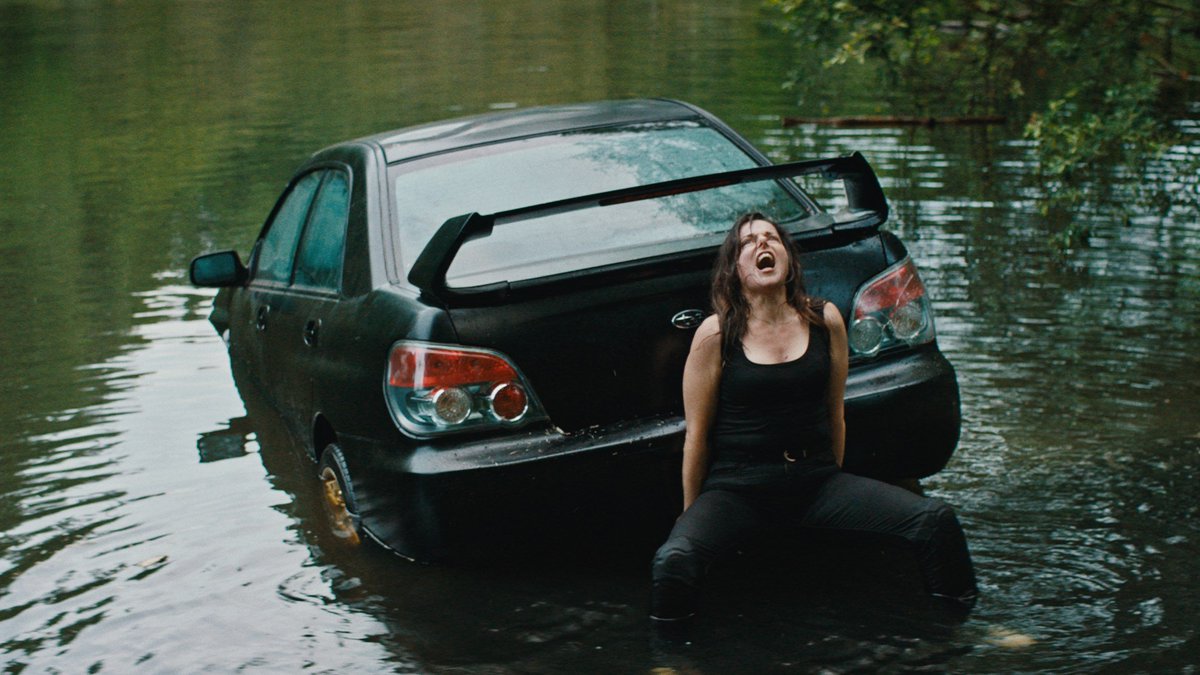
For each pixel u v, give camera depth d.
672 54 18.78
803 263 4.04
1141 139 8.73
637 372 3.95
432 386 3.86
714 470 3.79
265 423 5.82
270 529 4.67
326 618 3.94
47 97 17.00
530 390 3.89
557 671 3.53
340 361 4.32
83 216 10.49
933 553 3.73
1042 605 3.76
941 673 3.40
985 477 4.79
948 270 7.82
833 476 3.77
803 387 3.68
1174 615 3.67
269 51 21.19
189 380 6.47
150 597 4.16
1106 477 4.75
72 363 6.82
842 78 15.88
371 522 4.20
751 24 22.30
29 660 3.78
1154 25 9.44
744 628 3.71
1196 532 4.25
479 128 4.91
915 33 9.56
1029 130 8.76
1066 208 9.27
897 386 4.02
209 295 8.16
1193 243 8.27
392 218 4.45
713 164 4.68
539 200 4.45
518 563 4.24
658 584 3.69
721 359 3.71
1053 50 9.84
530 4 27.58
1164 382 5.78
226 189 11.23
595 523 3.94
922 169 10.72
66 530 4.73
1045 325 6.70
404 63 19.09
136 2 29.66
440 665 3.61
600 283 3.93
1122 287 7.35
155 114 15.30
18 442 5.67
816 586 3.97
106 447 5.57
